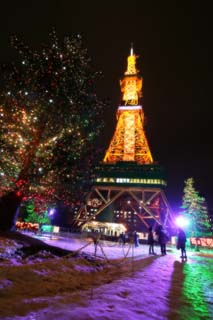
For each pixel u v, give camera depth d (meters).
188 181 61.00
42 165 15.59
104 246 26.06
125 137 100.94
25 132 15.62
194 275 11.54
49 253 11.53
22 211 52.31
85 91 16.86
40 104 15.74
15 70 16.09
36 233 37.41
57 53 16.72
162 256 20.14
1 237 12.47
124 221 94.56
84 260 11.73
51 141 15.75
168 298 6.99
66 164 15.98
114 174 84.19
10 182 16.80
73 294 6.50
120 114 105.81
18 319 4.42
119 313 5.21
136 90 111.19
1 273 7.36
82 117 16.53
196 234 56.06
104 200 80.88
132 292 7.20
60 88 16.02
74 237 39.56
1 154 15.57
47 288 6.95
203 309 6.34
